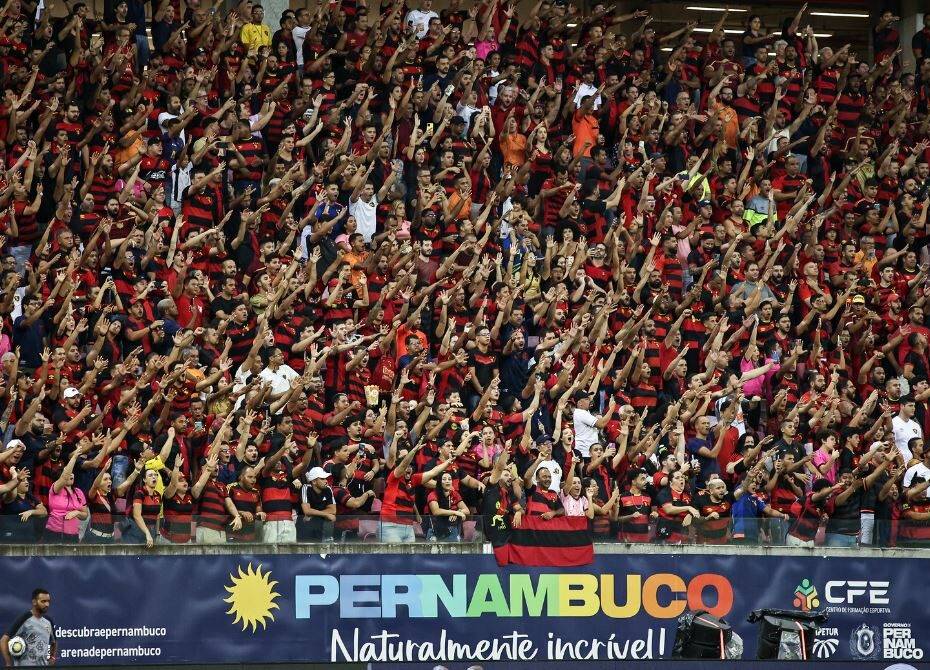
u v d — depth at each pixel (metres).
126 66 96.44
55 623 69.38
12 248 87.94
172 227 90.56
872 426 90.19
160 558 71.44
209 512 72.81
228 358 84.69
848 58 111.62
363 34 103.31
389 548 74.44
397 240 93.38
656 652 77.00
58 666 67.50
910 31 122.19
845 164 108.81
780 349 94.56
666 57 115.12
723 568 78.44
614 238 95.19
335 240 92.31
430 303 90.81
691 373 93.12
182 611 71.31
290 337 86.31
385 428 81.50
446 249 94.56
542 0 109.81
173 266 87.31
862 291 99.19
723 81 106.19
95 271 85.44
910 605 80.75
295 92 100.38
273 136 98.06
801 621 75.62
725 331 94.69
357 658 73.31
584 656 76.12
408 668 69.75
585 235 97.38
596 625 76.50
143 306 83.75
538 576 76.06
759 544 79.12
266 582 72.69
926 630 80.81
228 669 70.75
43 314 82.56
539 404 85.12
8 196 88.06
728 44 110.50
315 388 82.12
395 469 76.88
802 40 114.12
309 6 108.19
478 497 79.19
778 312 96.38
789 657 75.00
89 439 75.44
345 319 88.31
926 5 121.94
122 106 94.88
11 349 80.88
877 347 98.25
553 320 91.31
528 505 76.69
